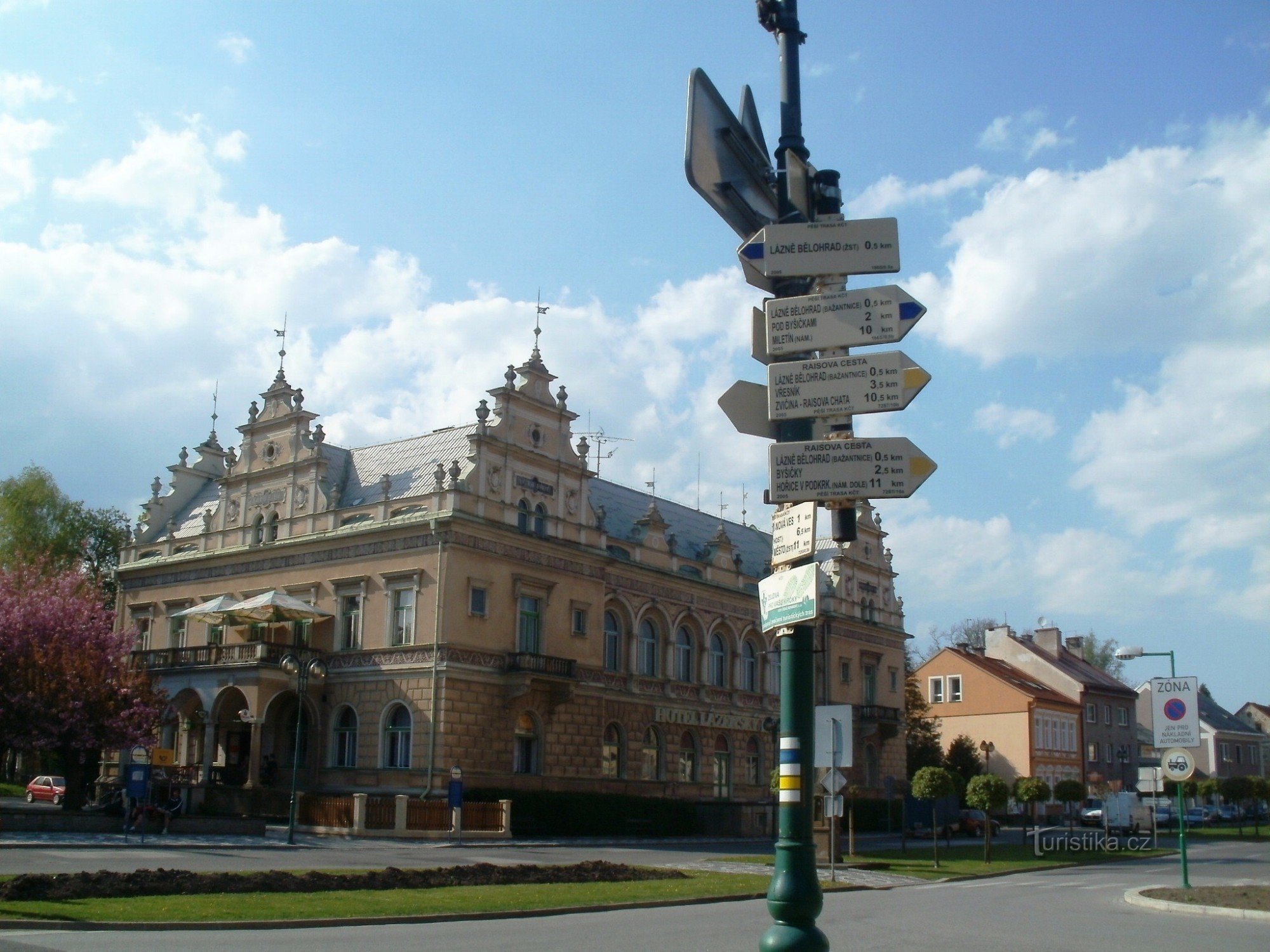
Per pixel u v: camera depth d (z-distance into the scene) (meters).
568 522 54.69
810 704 8.94
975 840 63.03
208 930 17.23
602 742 55.06
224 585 56.88
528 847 41.97
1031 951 16.50
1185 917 22.88
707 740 63.66
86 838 35.25
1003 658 98.44
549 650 52.56
